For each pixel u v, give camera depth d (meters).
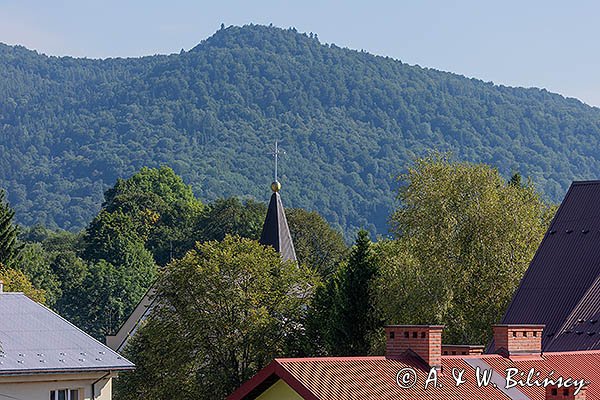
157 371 165.50
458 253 161.12
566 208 125.56
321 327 163.88
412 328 70.69
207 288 165.62
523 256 160.38
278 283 170.00
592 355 83.50
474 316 158.62
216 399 162.12
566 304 116.62
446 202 163.50
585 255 119.94
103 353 97.44
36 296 194.12
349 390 63.47
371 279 159.12
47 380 93.00
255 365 165.50
